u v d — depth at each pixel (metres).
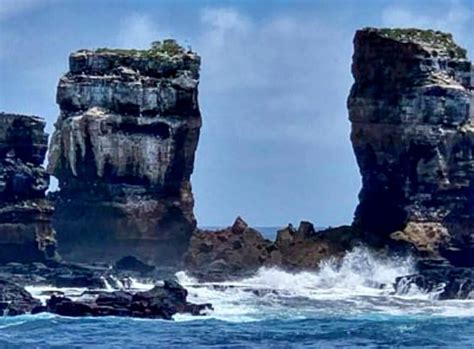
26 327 171.75
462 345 166.00
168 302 183.75
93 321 176.75
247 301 198.12
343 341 168.12
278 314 189.75
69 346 159.12
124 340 163.88
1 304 181.62
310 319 186.25
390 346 164.88
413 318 189.00
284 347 162.38
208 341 165.12
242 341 165.88
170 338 166.62
